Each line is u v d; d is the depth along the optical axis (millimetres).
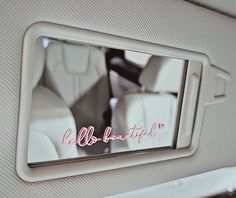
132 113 1044
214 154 939
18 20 541
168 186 862
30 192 617
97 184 712
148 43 701
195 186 925
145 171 792
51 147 703
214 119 905
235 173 1016
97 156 736
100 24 623
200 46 795
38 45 682
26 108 575
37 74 710
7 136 569
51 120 717
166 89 939
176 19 727
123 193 767
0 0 522
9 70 551
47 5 560
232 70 893
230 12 828
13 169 588
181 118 865
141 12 669
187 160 875
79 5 590
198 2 765
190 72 834
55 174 644
